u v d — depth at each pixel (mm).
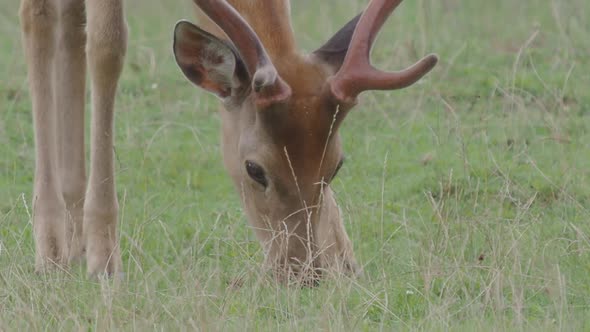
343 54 19203
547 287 18656
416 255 20250
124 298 18094
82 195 22500
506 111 27922
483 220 20703
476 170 24766
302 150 18609
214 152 27797
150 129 28953
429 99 29797
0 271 18891
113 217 21234
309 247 18547
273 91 18391
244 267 19203
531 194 23297
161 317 17391
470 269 19297
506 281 18688
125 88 31328
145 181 25391
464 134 27391
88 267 20812
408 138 27562
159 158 27344
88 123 29000
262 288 18562
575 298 18750
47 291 18203
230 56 19094
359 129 28375
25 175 26500
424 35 32594
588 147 26328
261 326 17406
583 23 34844
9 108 29266
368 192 24641
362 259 20734
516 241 19312
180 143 28344
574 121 27781
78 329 16703
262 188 19125
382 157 26750
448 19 36250
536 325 17438
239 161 19406
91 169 21312
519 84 30359
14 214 22844
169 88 31609
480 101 29141
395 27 35156
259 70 17953
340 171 25922
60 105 22672
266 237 19375
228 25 18609
